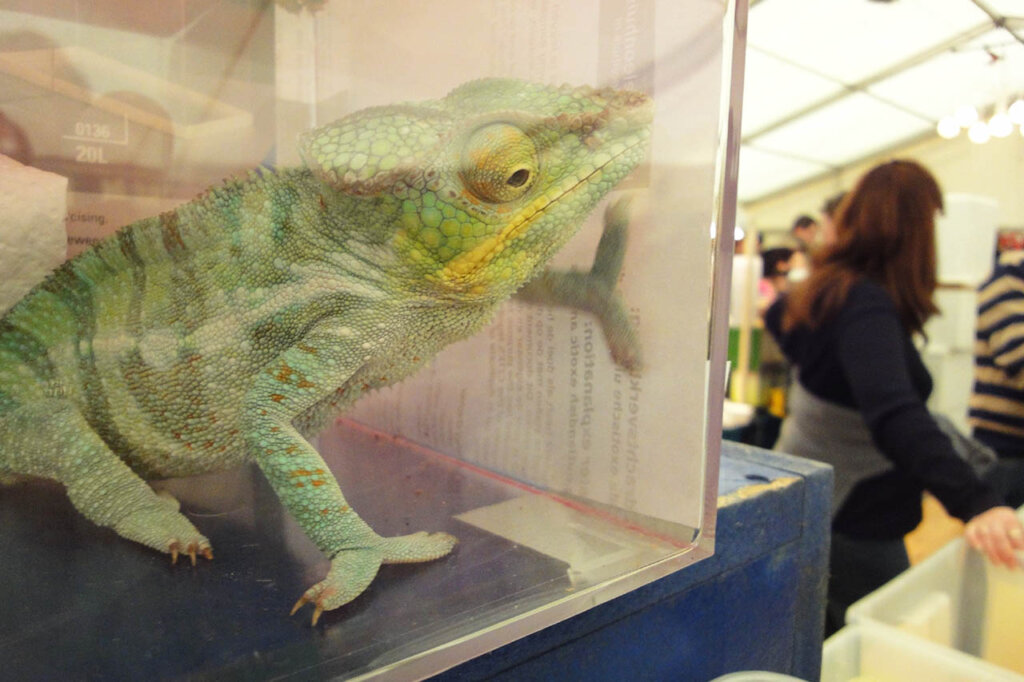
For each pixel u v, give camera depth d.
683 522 0.12
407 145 0.11
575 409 0.14
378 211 0.11
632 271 0.12
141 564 0.12
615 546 0.13
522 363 0.14
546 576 0.12
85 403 0.12
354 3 0.13
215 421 0.13
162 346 0.12
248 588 0.11
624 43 0.11
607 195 0.12
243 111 0.13
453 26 0.12
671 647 0.17
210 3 0.13
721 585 0.18
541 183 0.11
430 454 0.17
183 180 0.13
